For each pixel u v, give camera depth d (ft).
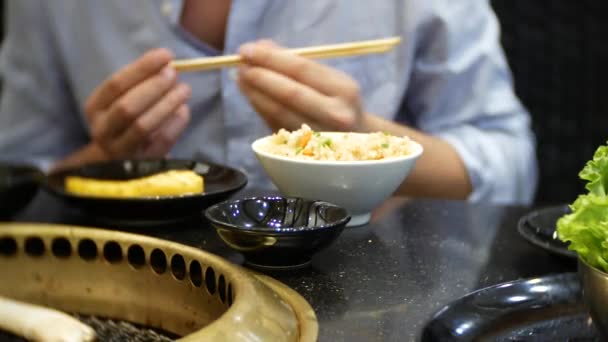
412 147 2.70
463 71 4.11
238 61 3.26
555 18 5.10
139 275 2.36
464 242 2.60
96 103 3.52
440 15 4.02
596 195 2.16
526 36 5.12
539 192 5.28
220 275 2.22
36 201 3.01
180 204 2.67
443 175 3.87
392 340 2.07
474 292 2.21
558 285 2.26
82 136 4.63
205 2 4.09
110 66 4.22
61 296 2.40
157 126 3.43
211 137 4.08
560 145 5.24
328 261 2.45
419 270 2.41
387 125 3.59
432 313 2.18
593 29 5.09
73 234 2.39
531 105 5.20
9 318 2.04
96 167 3.00
